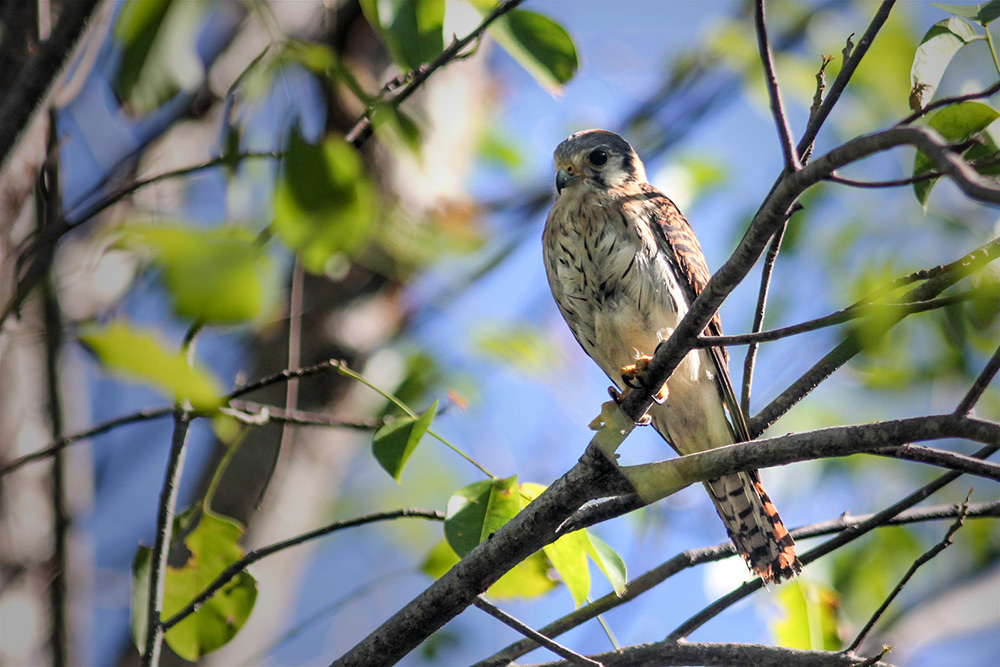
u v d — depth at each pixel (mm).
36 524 7266
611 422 5336
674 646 6180
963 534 11109
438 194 9281
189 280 2746
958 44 5129
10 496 7133
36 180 5797
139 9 5418
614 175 8469
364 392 9719
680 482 5207
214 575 6680
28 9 5445
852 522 7062
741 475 7172
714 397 8141
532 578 6727
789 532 7047
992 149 5121
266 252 3525
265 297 2852
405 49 5430
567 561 5883
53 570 7324
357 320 9664
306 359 9492
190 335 4879
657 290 8109
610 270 8180
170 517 5785
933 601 10508
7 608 7070
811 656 5969
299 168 3609
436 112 9336
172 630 6648
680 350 5062
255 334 9719
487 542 5449
